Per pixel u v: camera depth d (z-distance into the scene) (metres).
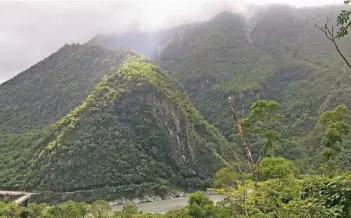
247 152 13.23
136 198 105.06
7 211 73.56
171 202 98.00
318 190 13.04
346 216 12.01
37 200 103.50
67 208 71.44
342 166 60.03
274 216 13.08
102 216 67.00
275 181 14.42
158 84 146.62
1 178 118.38
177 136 134.38
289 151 93.44
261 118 46.34
